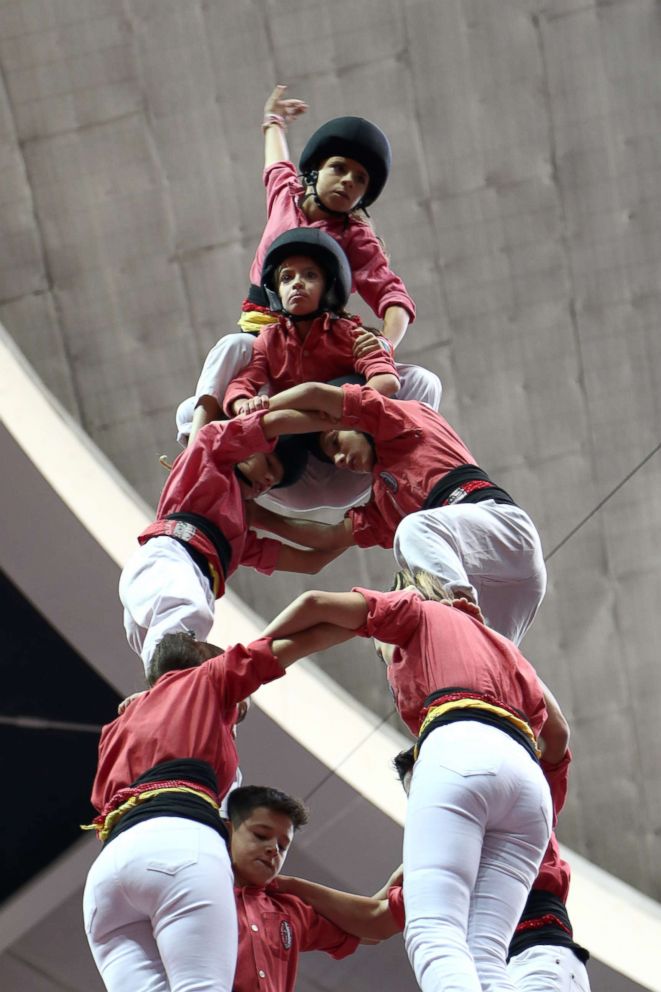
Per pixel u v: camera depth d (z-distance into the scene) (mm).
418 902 5711
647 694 16094
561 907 6930
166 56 15672
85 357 16125
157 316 16125
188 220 16016
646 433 15938
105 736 6605
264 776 13219
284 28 15633
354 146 8984
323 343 8258
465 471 7816
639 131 15742
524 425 16125
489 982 5609
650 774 16422
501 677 6387
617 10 15469
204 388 8359
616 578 15656
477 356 16125
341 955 7062
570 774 16438
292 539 8320
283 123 10148
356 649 14125
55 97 15742
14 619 14062
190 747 6320
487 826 5977
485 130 15820
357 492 8859
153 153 15891
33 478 13656
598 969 14023
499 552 7504
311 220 9102
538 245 15961
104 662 13906
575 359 16047
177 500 7879
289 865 12352
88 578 13727
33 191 15898
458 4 15539
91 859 14047
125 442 16125
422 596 6840
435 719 6180
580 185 15859
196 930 5762
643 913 15719
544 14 15531
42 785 14344
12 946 13609
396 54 15672
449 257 16000
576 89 15680
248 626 14570
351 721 13609
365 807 12555
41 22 15539
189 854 5910
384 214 15961
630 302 15969
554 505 15930
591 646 15891
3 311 16031
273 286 8398
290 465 8305
